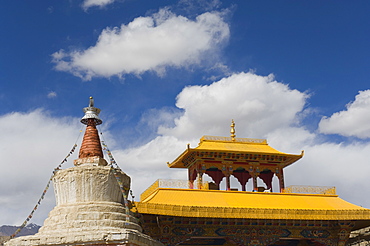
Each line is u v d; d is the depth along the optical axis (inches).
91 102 1231.5
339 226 1652.3
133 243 994.1
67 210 1059.3
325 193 1774.1
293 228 1635.1
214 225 1553.9
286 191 1793.8
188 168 1939.0
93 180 1091.9
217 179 1914.4
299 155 1883.6
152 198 1510.8
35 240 993.5
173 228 1504.7
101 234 979.3
